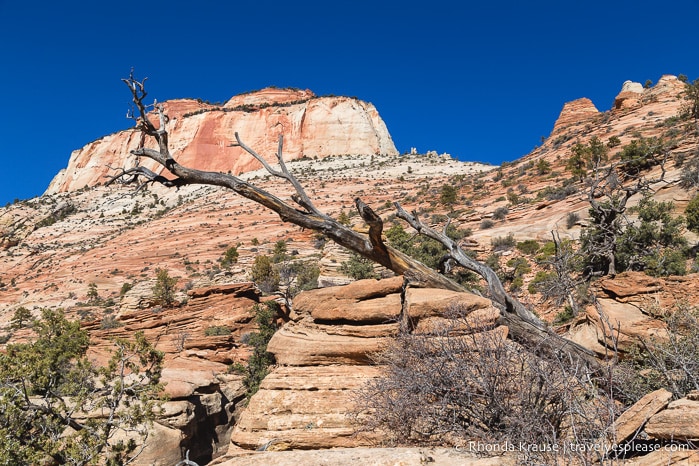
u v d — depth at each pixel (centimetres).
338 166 13125
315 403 746
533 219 3669
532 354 570
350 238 1062
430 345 650
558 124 9138
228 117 16300
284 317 3062
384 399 639
